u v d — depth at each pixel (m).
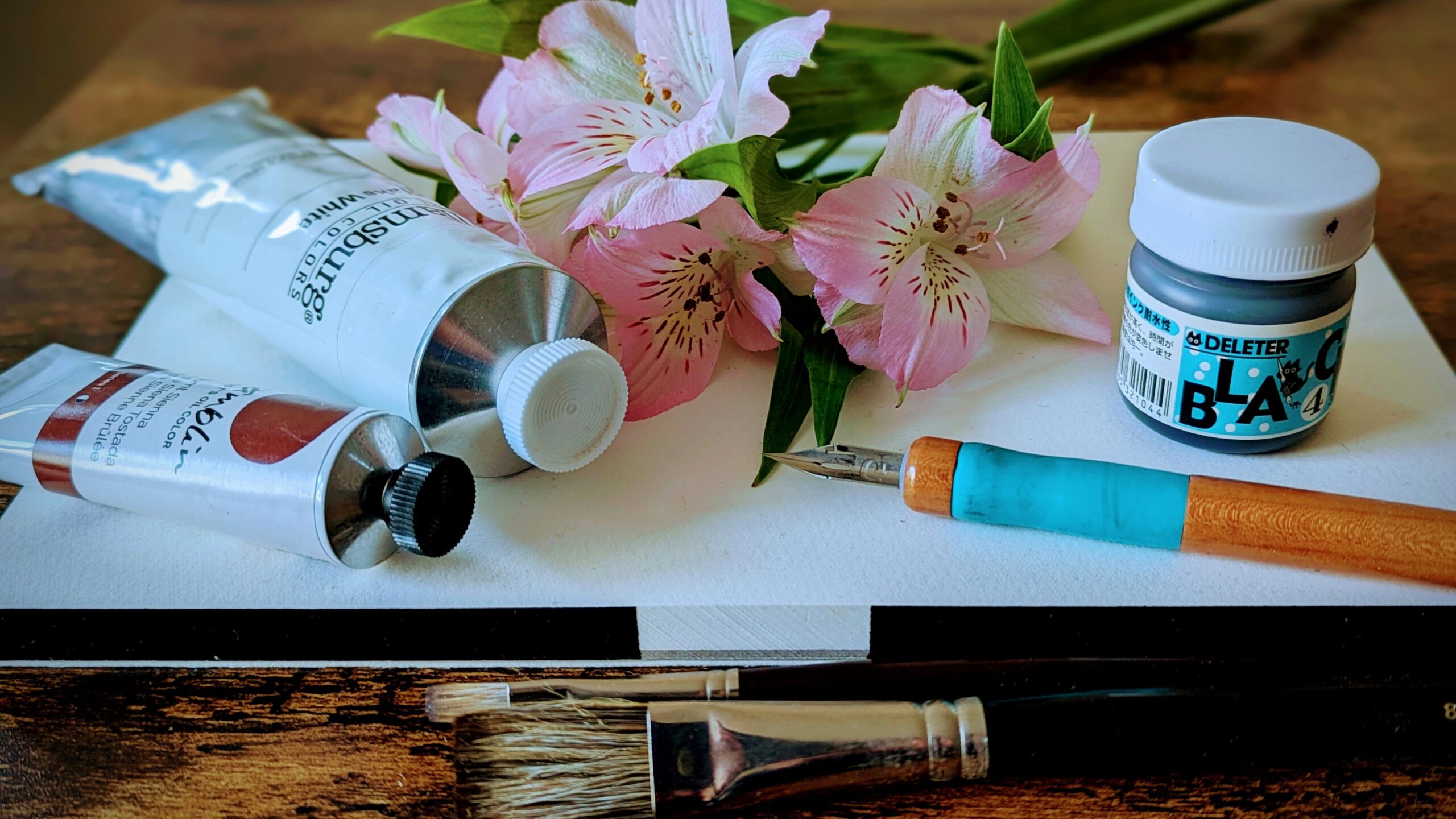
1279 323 0.29
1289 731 0.26
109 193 0.36
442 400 0.30
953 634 0.29
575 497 0.31
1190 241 0.29
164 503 0.30
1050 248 0.33
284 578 0.30
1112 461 0.31
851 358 0.31
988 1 0.45
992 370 0.33
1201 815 0.26
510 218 0.32
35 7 0.61
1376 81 0.41
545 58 0.33
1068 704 0.26
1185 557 0.29
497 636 0.29
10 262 0.38
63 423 0.31
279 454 0.29
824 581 0.29
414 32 0.35
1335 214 0.28
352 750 0.28
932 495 0.30
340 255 0.31
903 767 0.26
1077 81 0.42
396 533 0.29
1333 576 0.29
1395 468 0.30
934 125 0.30
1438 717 0.26
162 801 0.27
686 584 0.29
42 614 0.29
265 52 0.45
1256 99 0.41
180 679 0.29
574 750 0.26
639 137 0.32
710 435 0.32
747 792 0.26
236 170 0.34
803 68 0.36
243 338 0.35
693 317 0.32
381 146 0.35
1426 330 0.33
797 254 0.31
